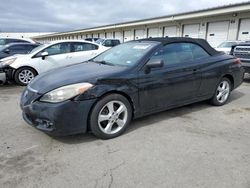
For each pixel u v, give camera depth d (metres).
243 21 17.80
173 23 24.23
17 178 2.48
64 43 7.83
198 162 2.79
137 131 3.67
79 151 3.06
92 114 3.21
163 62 3.72
